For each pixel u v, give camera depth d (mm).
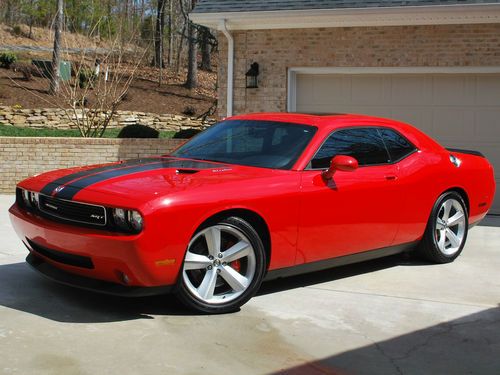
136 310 4992
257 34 11438
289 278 6230
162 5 34781
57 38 25500
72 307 5012
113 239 4477
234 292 5031
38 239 5047
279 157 5637
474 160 7430
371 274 6488
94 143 12961
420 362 4234
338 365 4137
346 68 11086
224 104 11820
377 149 6250
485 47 10531
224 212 4910
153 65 36781
